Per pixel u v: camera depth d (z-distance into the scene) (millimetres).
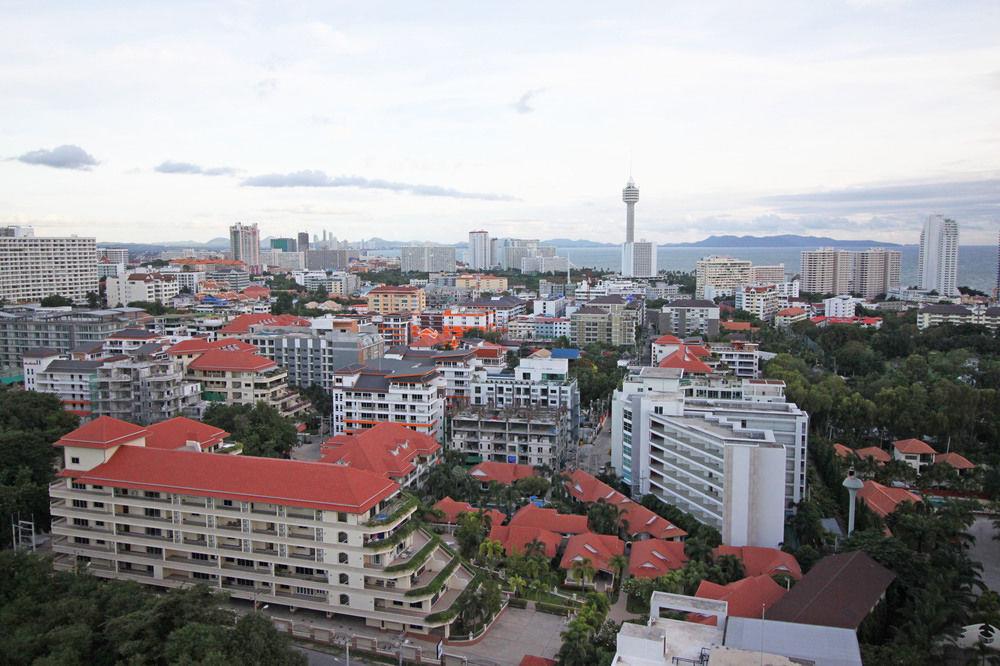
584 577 159500
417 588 142000
